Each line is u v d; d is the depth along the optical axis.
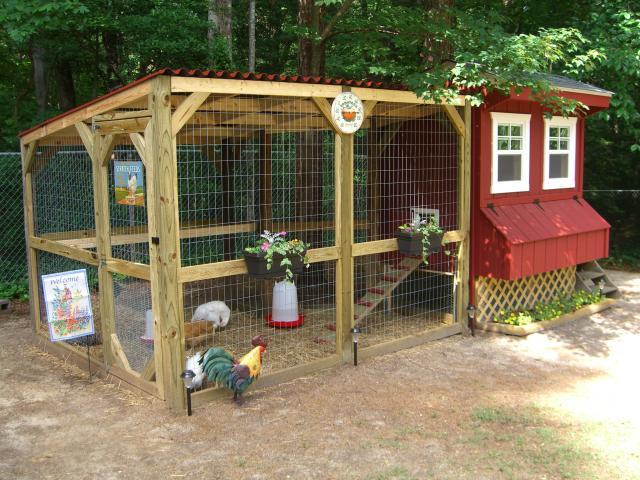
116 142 6.21
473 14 11.87
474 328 8.30
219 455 4.75
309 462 4.61
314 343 7.50
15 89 18.47
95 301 9.68
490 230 8.20
